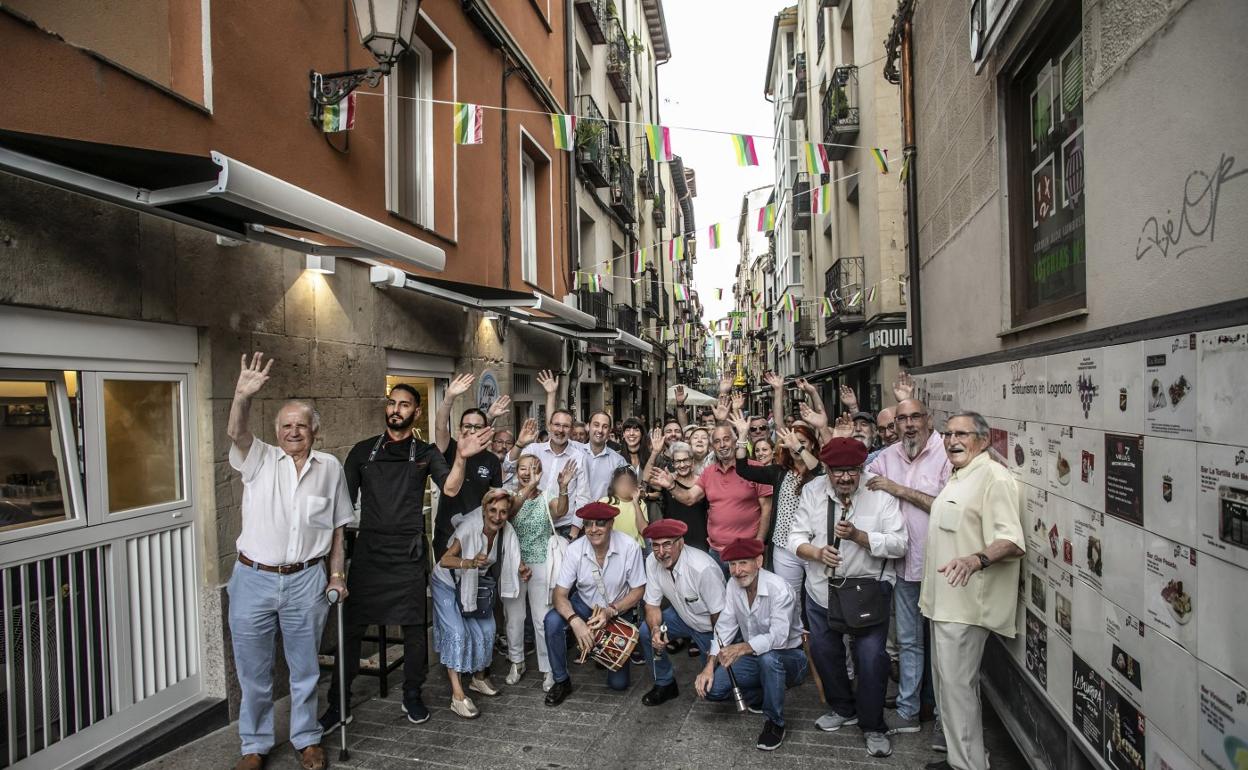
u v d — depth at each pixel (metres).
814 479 4.27
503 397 5.04
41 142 2.66
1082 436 2.81
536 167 11.31
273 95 4.61
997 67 4.64
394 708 4.48
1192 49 2.43
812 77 18.61
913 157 7.23
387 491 4.18
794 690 4.86
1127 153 2.94
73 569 3.33
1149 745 2.27
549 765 3.72
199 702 4.00
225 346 4.18
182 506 3.94
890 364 11.92
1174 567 2.12
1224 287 2.25
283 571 3.56
